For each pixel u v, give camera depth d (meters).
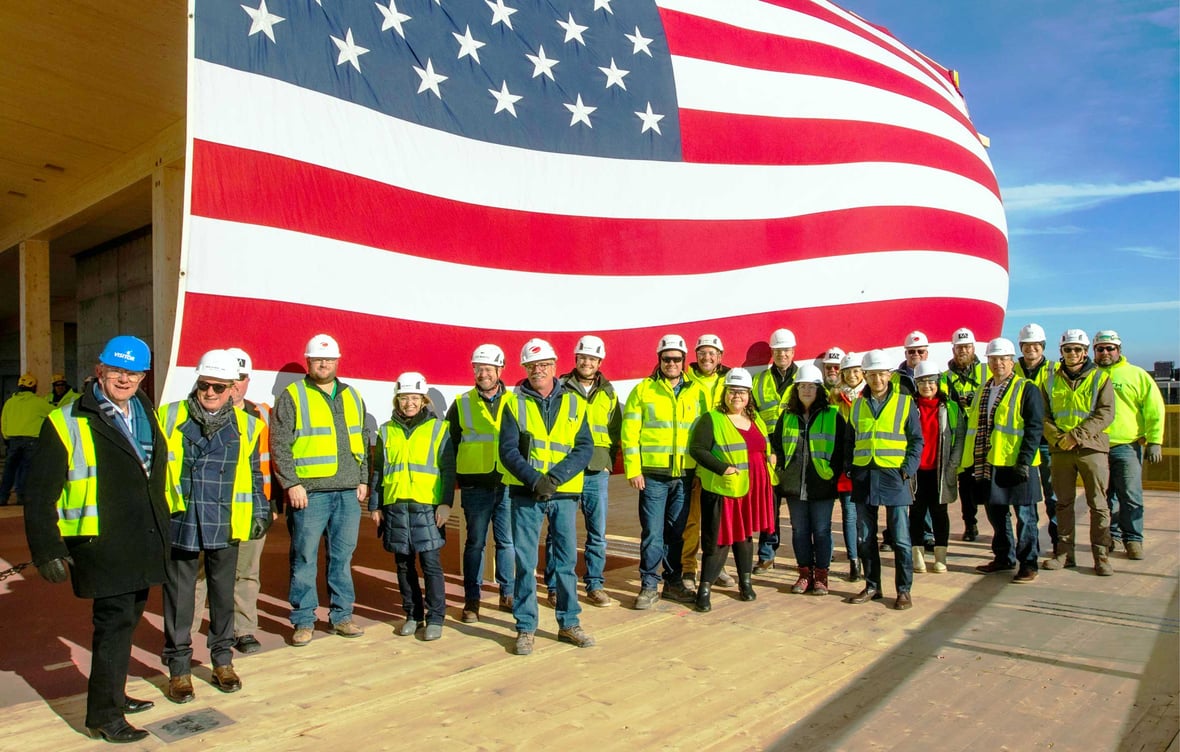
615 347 6.71
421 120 5.82
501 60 6.50
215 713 3.54
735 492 5.23
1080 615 4.98
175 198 9.12
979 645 4.40
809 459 5.64
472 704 3.62
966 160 10.57
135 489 3.30
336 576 4.70
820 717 3.44
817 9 9.89
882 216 8.90
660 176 7.24
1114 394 6.11
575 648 4.45
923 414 6.26
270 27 5.11
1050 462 6.55
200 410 3.81
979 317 10.05
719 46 8.25
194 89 4.70
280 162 5.00
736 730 3.31
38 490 3.04
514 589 5.04
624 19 7.55
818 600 5.50
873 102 9.41
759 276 7.78
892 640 4.52
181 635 3.72
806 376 5.71
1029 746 3.12
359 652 4.39
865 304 8.55
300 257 5.03
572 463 4.43
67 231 12.04
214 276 4.67
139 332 12.09
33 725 3.43
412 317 5.56
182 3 6.47
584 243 6.64
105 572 3.18
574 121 6.80
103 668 3.22
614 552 7.45
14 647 4.60
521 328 6.15
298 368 4.96
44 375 12.52
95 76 7.74
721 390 5.95
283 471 4.37
